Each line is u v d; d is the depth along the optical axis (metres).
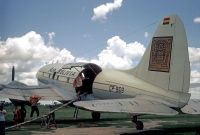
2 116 10.95
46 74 22.03
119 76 15.73
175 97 13.05
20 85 20.66
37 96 17.95
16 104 17.72
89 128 15.68
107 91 16.14
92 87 17.06
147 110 11.38
